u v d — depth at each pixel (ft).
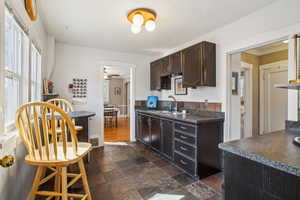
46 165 3.92
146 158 9.70
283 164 2.49
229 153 3.44
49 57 9.72
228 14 7.09
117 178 7.26
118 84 30.35
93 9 6.77
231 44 7.88
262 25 6.59
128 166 8.55
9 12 3.92
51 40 9.75
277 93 11.62
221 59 8.41
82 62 11.80
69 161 4.03
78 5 6.46
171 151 8.80
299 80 4.03
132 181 7.00
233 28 7.82
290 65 4.40
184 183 6.86
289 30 5.72
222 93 8.30
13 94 4.81
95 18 7.55
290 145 3.46
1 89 3.36
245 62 11.66
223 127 8.09
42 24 8.07
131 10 6.83
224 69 8.23
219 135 7.94
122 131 17.47
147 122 11.50
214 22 7.86
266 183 2.77
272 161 2.63
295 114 5.64
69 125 4.04
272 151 3.07
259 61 12.59
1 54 3.33
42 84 8.63
